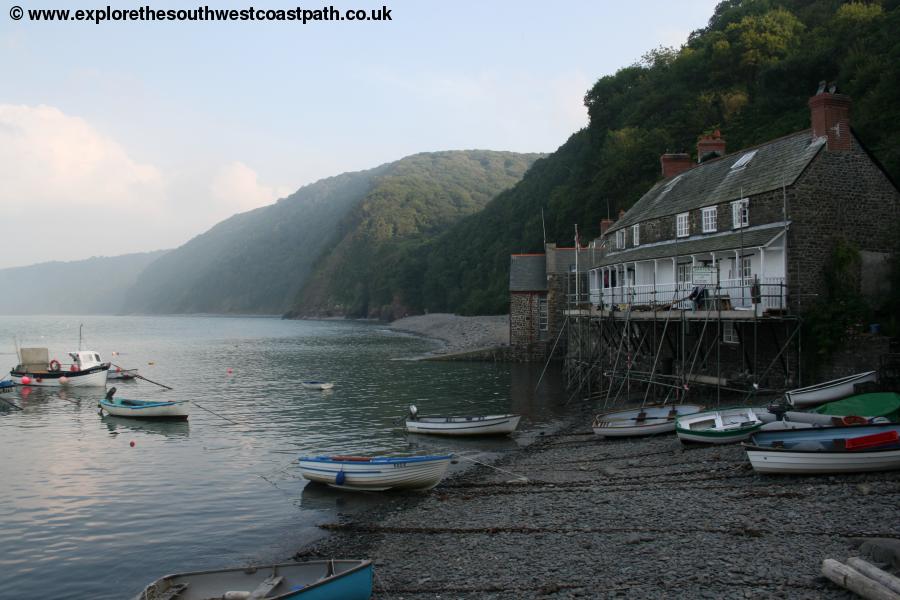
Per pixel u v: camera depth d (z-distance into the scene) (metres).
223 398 42.50
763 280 27.66
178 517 19.48
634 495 18.14
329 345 90.69
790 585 11.73
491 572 13.83
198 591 12.70
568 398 39.31
